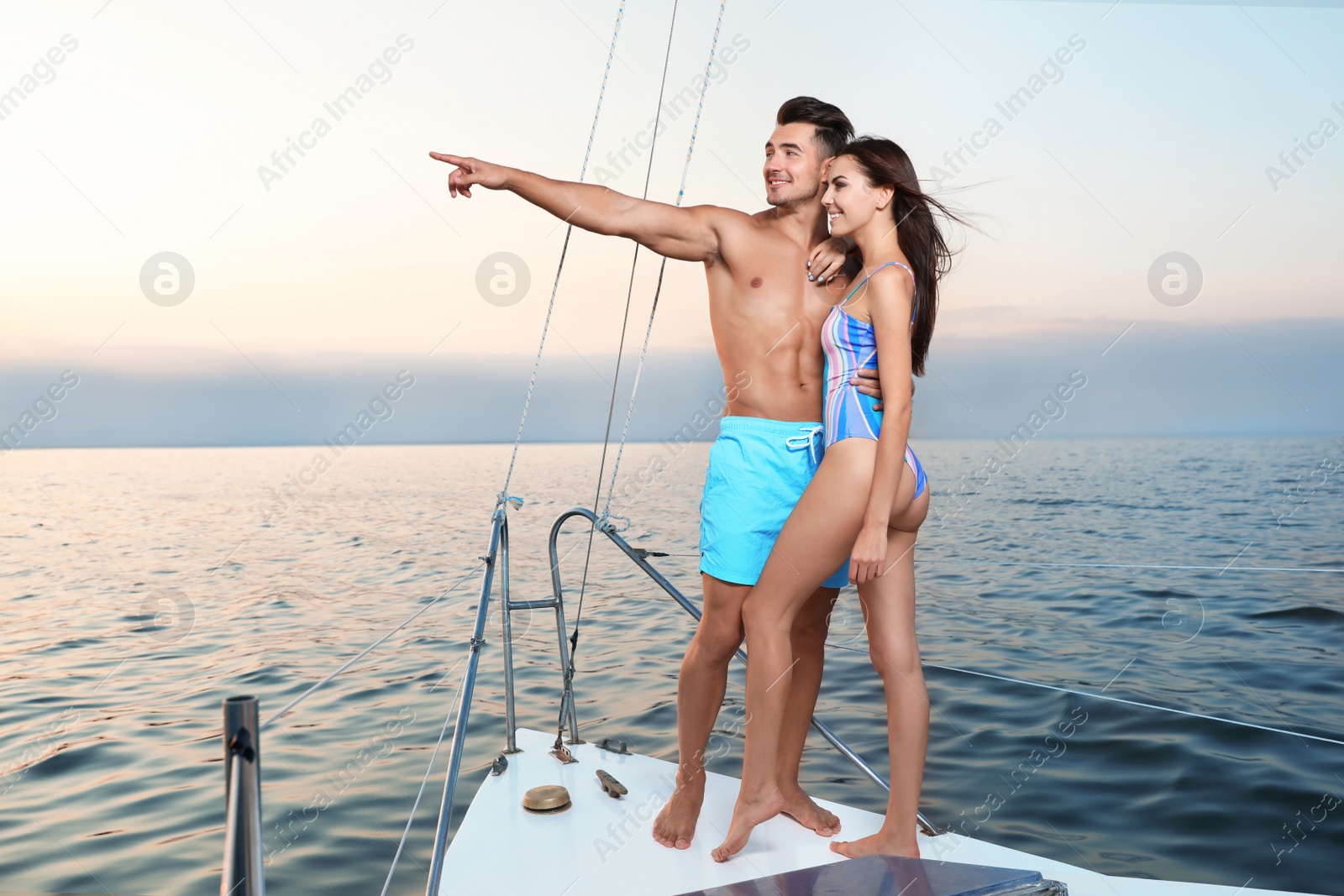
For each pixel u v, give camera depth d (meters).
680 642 5.45
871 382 1.74
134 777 3.74
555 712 4.12
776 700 1.77
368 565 9.55
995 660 4.77
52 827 3.26
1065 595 6.64
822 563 1.73
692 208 1.98
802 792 2.01
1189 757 3.28
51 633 6.76
